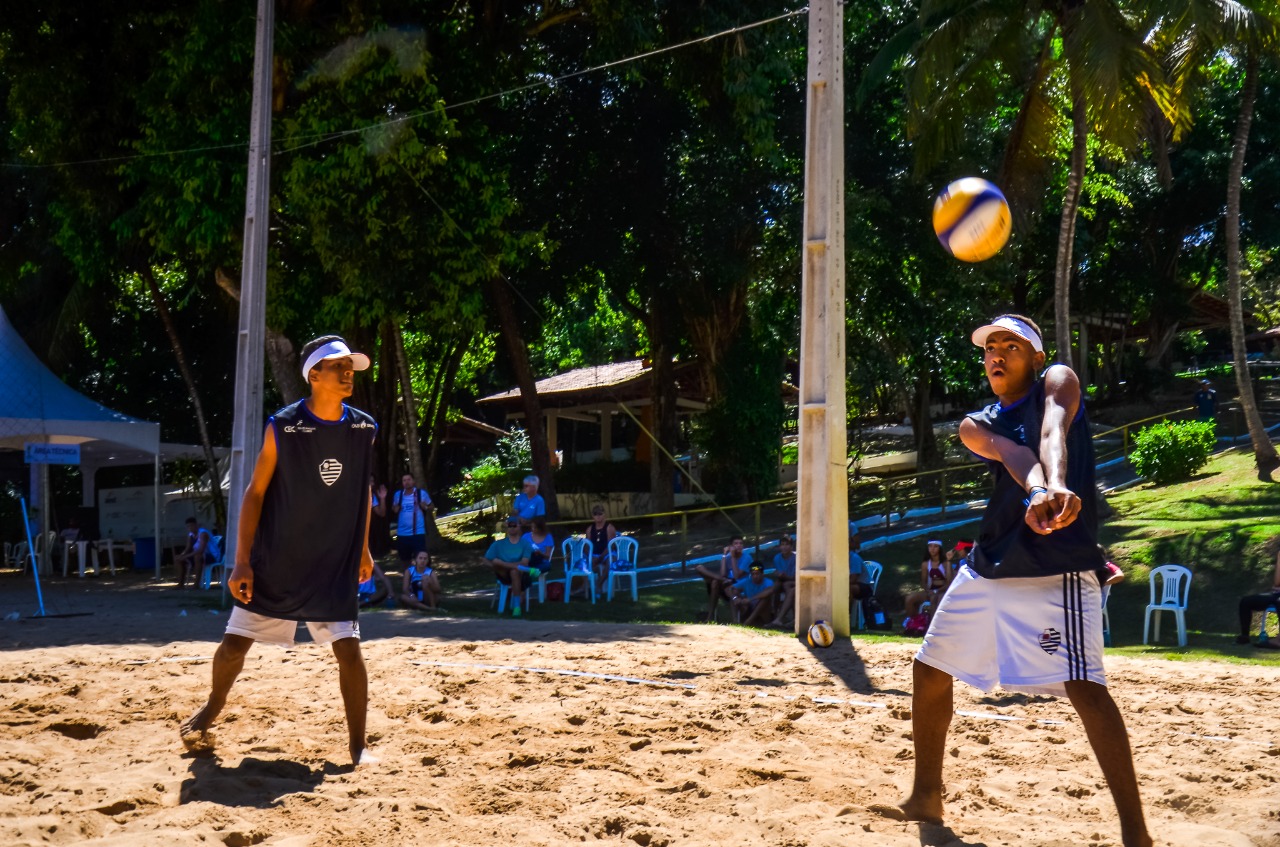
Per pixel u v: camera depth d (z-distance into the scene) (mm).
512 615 15898
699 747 5137
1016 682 3574
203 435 26469
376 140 17938
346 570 4984
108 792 4281
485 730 5574
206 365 34312
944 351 29016
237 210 18734
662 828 3836
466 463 49688
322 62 18406
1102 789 4477
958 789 4430
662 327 30047
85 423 21953
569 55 24625
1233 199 24250
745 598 14625
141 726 5648
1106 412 38281
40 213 25969
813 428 10656
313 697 6520
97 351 34062
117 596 17422
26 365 21906
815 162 10883
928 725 3959
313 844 3639
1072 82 19281
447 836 3744
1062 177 29203
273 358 22031
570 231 26125
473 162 19328
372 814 3990
